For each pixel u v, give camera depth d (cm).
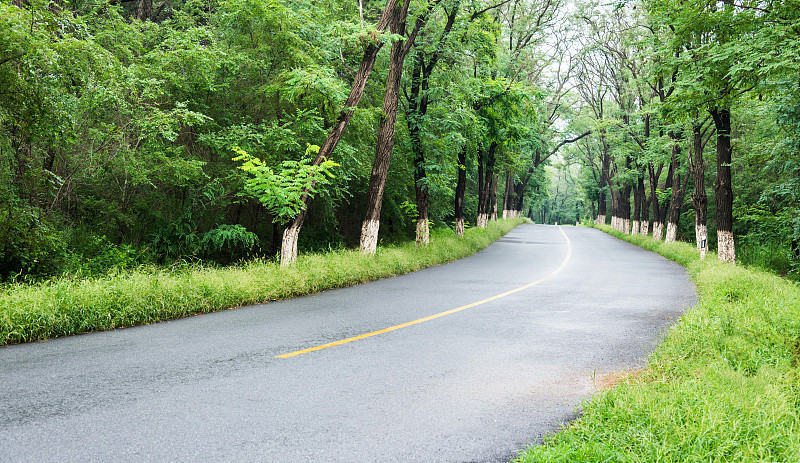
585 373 534
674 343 600
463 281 1306
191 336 684
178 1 2028
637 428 351
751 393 419
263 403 432
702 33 1427
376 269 1364
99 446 342
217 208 1609
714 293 966
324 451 341
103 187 1466
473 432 379
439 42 1862
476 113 2033
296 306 925
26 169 1202
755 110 1870
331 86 1284
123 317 747
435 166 1867
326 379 502
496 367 552
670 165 3028
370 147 1891
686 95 1417
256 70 1518
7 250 1111
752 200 2623
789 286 1149
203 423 386
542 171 5794
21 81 946
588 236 3953
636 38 2541
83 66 1016
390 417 405
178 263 1352
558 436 358
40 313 673
